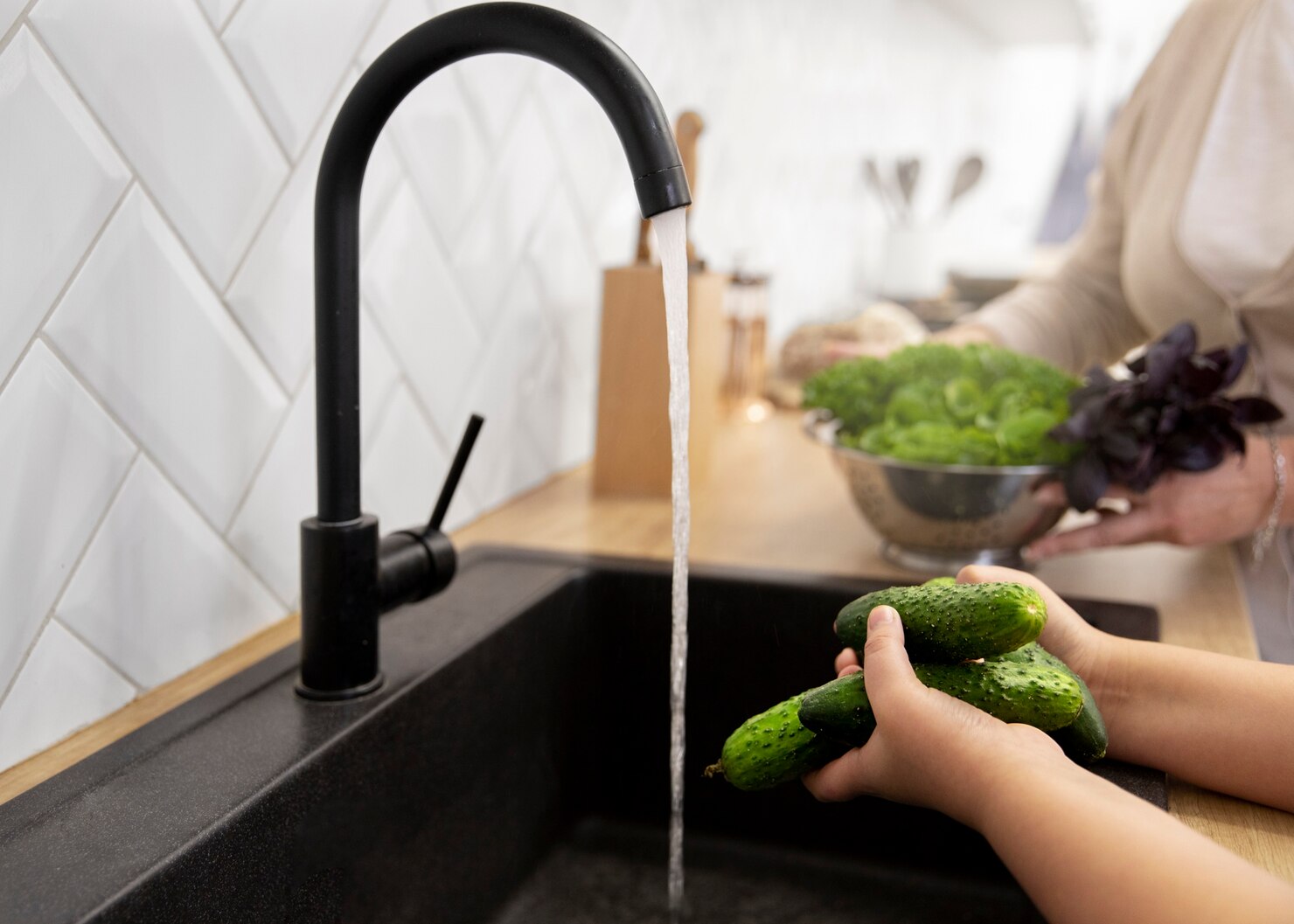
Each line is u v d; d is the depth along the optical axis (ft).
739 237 5.52
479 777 2.33
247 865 1.62
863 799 2.54
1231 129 3.16
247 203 2.12
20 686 1.75
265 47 2.11
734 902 2.43
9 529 1.69
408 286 2.70
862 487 2.81
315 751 1.78
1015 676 1.64
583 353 3.84
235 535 2.20
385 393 2.66
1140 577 2.83
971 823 1.45
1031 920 2.36
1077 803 1.33
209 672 2.12
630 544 2.95
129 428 1.90
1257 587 2.83
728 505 3.47
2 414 1.66
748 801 2.63
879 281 8.62
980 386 2.95
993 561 2.86
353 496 1.98
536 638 2.54
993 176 11.78
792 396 5.22
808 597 2.59
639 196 1.67
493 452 3.27
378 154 2.51
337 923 1.86
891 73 8.57
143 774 1.69
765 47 5.63
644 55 3.99
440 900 2.19
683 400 1.80
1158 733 1.78
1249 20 3.15
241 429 2.18
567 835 2.71
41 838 1.50
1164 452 2.58
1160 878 1.23
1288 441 2.73
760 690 2.64
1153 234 3.38
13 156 1.62
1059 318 4.07
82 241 1.76
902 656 1.57
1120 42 11.30
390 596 2.07
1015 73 11.63
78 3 1.70
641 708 2.72
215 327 2.08
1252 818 1.69
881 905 2.43
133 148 1.83
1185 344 2.62
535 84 3.25
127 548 1.93
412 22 2.60
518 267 3.28
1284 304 3.06
